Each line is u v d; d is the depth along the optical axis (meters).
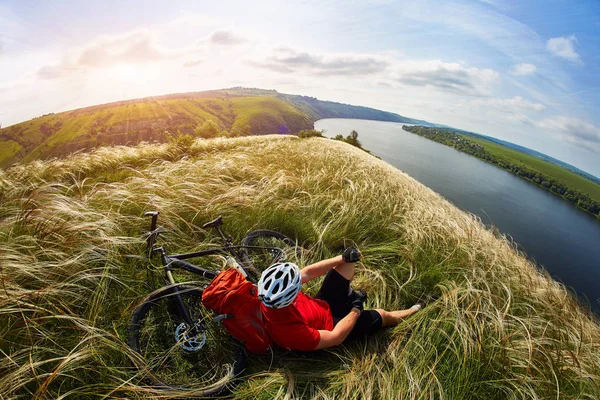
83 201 3.14
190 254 2.46
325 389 1.85
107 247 2.41
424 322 2.37
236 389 1.82
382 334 2.35
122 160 6.16
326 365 2.07
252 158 6.02
